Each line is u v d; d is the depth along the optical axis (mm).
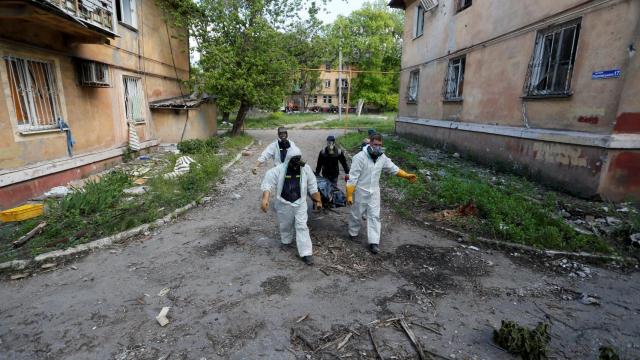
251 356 2934
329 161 6246
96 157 9023
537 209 5977
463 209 6109
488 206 5945
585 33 6871
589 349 3080
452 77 12812
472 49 11102
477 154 10828
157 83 13727
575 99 7152
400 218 6234
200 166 8977
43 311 3529
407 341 3139
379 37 39812
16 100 6691
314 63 18312
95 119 9211
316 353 2979
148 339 3127
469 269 4457
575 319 3500
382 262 4602
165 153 12461
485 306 3695
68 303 3664
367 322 3391
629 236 5066
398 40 44312
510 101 9242
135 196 7086
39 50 7098
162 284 4027
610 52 6371
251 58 15062
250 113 33969
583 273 4371
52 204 6070
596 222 5672
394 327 3328
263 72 16016
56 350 2998
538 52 8266
